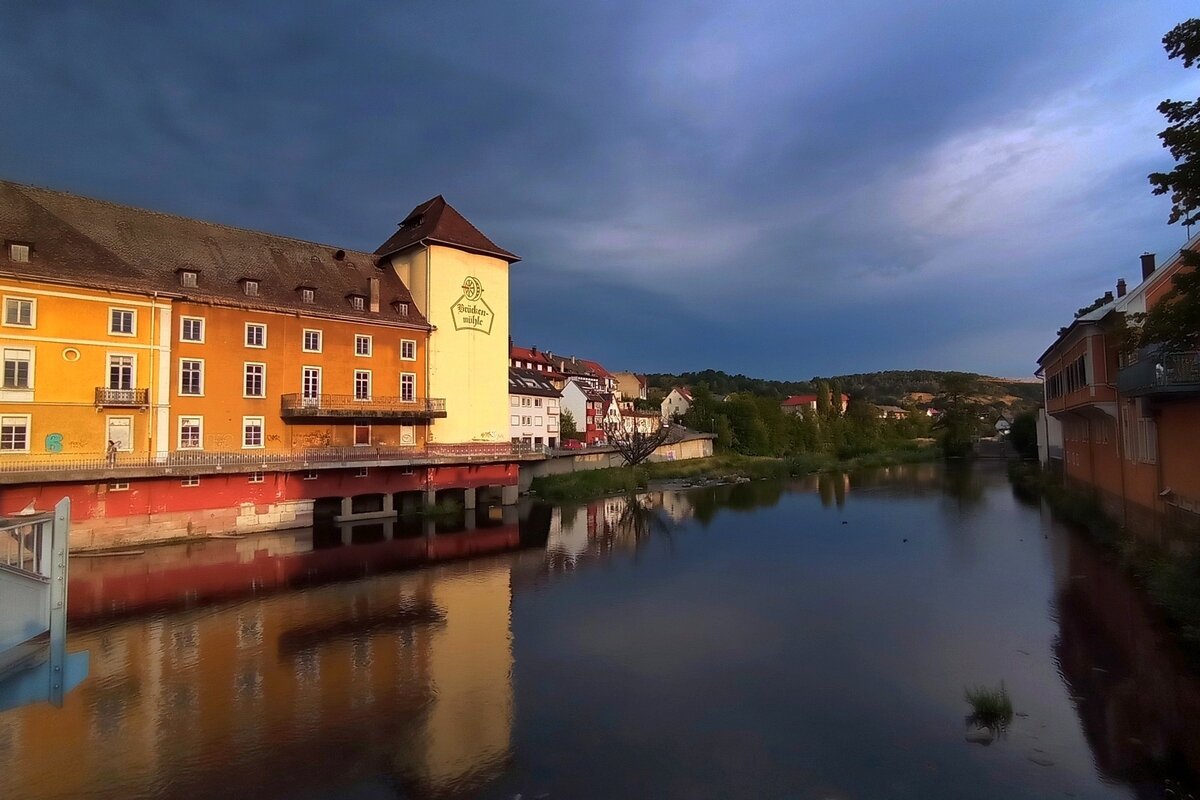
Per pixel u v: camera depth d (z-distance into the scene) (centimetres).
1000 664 1462
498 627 1812
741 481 6112
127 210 3381
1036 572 2281
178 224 3556
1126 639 1558
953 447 8525
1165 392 1862
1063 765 1033
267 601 2080
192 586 2261
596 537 3250
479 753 1114
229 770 1068
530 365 8606
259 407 3394
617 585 2280
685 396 10694
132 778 1044
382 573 2469
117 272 2975
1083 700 1259
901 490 5094
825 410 10456
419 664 1537
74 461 2772
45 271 2727
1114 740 1105
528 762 1081
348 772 1060
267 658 1584
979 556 2591
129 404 2883
